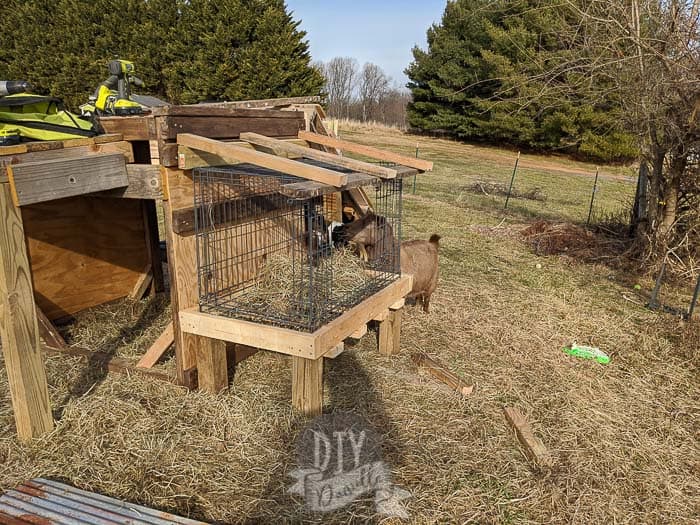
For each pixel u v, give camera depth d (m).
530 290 6.54
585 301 6.26
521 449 3.32
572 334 5.25
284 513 2.64
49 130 3.09
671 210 7.31
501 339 4.97
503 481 2.99
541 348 4.85
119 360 3.93
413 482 2.92
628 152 23.47
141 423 3.23
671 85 6.54
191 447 3.08
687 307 6.11
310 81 24.42
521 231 9.84
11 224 2.69
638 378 4.39
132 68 3.98
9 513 2.47
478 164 22.58
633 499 2.95
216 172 3.36
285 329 3.12
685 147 6.89
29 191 2.67
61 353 4.11
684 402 4.04
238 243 3.79
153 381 3.67
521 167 22.56
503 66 21.31
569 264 7.90
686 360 4.75
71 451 2.98
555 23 8.38
